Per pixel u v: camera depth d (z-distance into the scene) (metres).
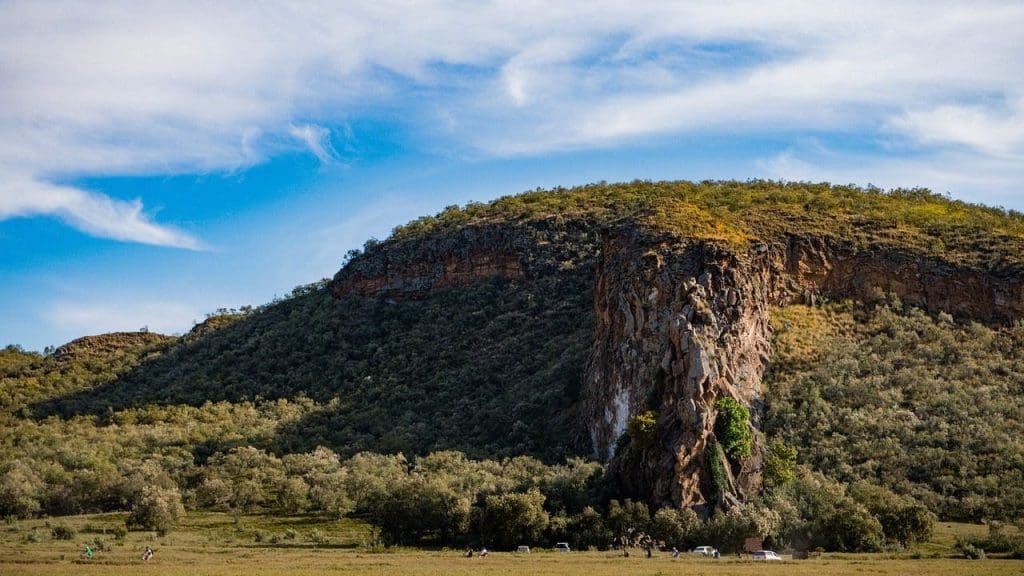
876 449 166.62
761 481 150.75
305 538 153.62
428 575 103.69
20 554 126.31
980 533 143.50
